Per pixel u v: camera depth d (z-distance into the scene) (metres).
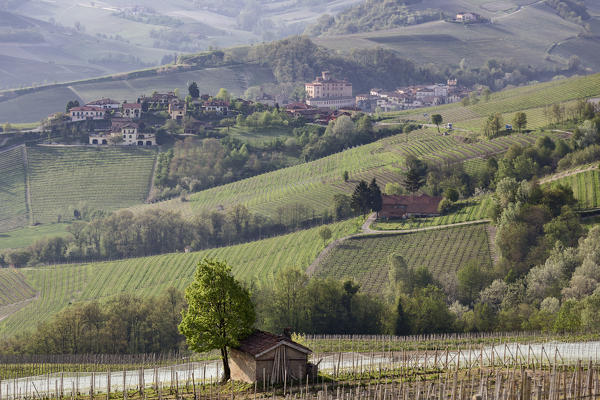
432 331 190.38
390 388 87.94
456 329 191.38
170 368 127.31
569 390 75.00
